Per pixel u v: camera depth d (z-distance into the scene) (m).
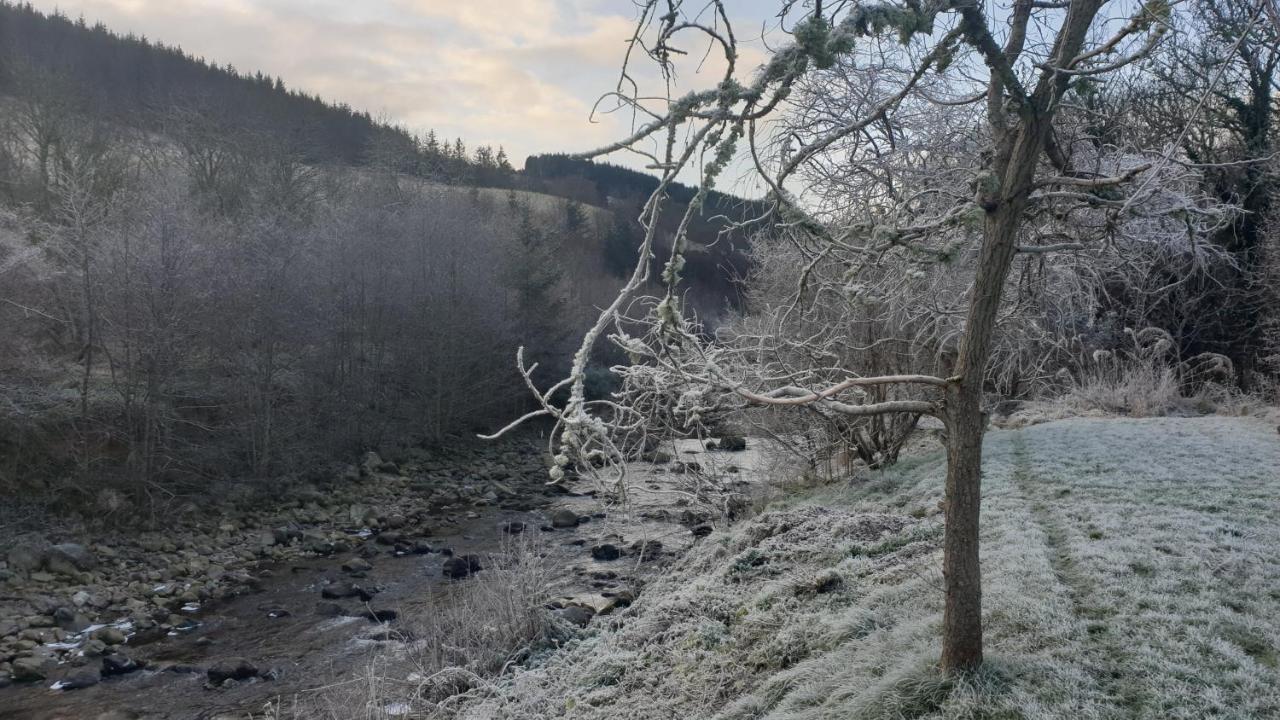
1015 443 12.93
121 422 18.89
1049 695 4.84
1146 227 9.48
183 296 19.27
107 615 13.38
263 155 35.19
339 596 13.95
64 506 17.42
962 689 4.94
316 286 25.44
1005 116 4.57
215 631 12.52
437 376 28.66
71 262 19.17
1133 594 6.06
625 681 7.63
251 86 50.69
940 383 4.71
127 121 34.62
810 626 7.18
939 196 7.30
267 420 21.22
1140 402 16.05
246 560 16.48
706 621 8.10
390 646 11.34
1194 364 19.47
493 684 8.38
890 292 8.29
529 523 18.89
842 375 13.09
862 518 9.59
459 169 50.34
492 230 36.44
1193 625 5.54
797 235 6.14
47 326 19.58
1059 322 13.66
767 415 15.16
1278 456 10.64
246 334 21.59
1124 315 19.34
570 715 7.27
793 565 8.89
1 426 17.55
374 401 27.19
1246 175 16.94
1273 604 5.78
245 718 9.43
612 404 5.03
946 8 3.83
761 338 7.46
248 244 23.19
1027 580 6.56
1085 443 12.16
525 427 33.38
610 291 46.16
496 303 32.44
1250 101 16.55
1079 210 7.17
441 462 27.08
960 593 5.06
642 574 13.31
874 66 7.65
